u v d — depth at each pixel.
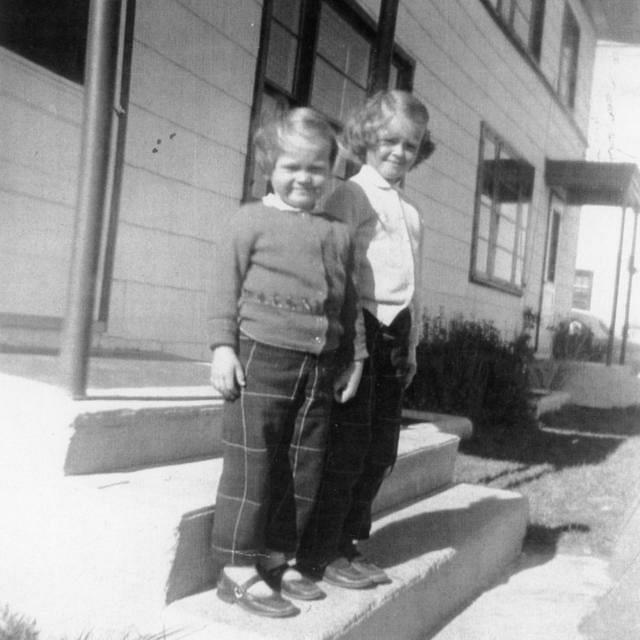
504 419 8.16
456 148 9.62
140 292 4.91
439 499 4.23
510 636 3.23
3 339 4.12
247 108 5.67
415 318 2.97
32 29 4.24
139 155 4.79
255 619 2.43
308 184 2.53
